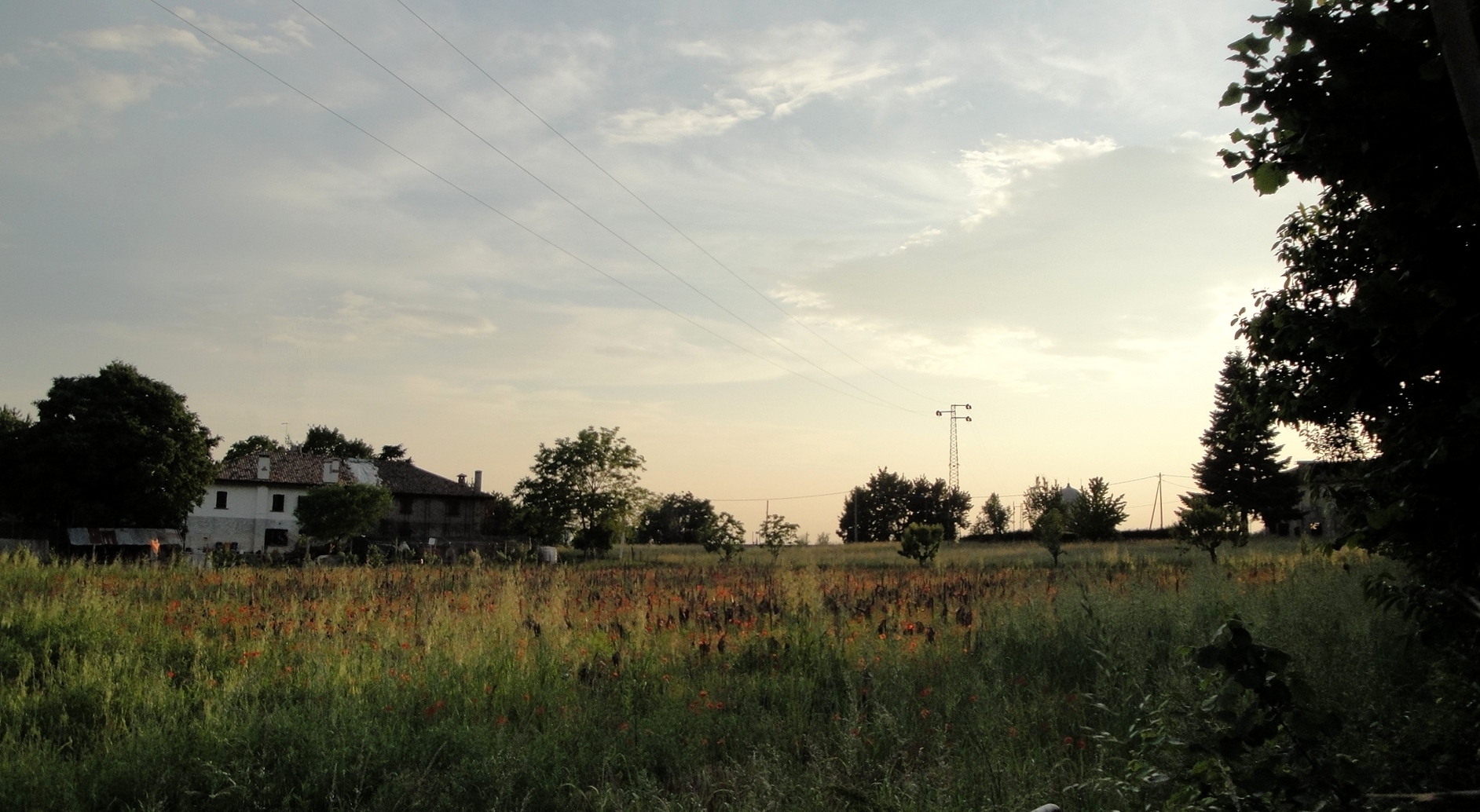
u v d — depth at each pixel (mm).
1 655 10375
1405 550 5023
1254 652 3979
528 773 6691
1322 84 3893
